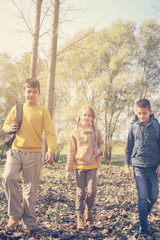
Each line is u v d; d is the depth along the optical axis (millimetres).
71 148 3168
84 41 10727
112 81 22781
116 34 22047
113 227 3080
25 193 2775
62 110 21438
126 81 20625
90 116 3139
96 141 3141
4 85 20047
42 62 15719
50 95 10102
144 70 22312
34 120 2803
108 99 21641
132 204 4078
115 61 21422
